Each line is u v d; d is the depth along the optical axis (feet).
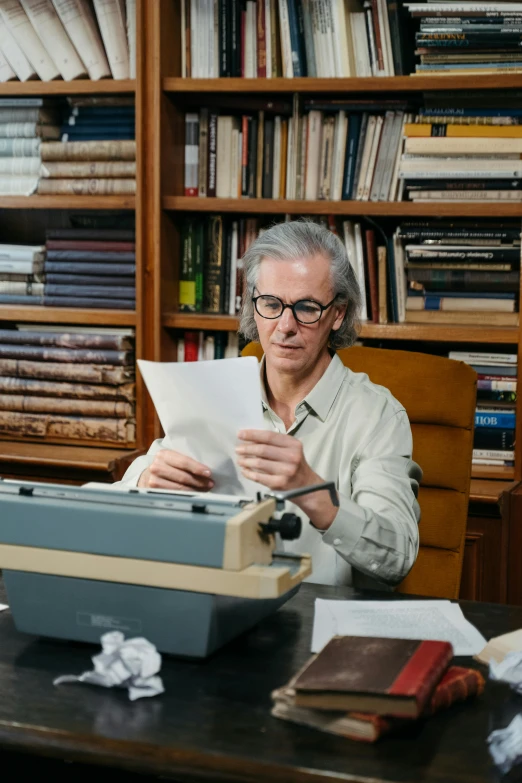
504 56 8.30
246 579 3.49
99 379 9.41
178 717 3.20
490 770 2.87
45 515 3.77
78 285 9.60
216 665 3.65
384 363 6.53
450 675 3.38
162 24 8.82
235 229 9.36
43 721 3.16
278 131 9.06
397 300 9.02
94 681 3.43
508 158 8.44
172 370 4.29
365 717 3.02
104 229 9.57
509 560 8.18
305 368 5.49
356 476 5.31
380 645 3.42
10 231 10.27
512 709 3.31
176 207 9.05
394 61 8.66
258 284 5.49
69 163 9.40
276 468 4.23
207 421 4.34
